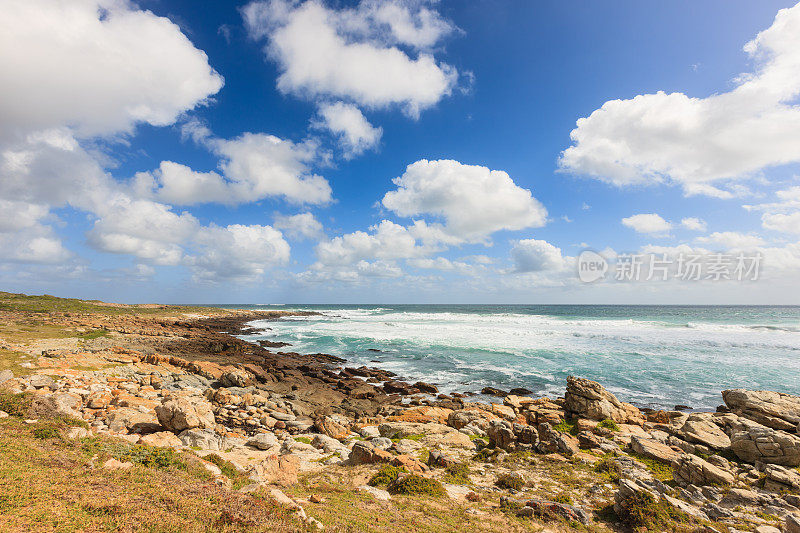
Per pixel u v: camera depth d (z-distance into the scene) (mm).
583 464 16609
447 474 15109
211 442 16812
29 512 6672
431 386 35594
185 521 7309
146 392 25297
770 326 71250
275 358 49375
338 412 29016
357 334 73438
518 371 41219
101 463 10102
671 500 12172
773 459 16000
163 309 122875
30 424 12539
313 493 11516
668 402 29922
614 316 108938
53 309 81500
